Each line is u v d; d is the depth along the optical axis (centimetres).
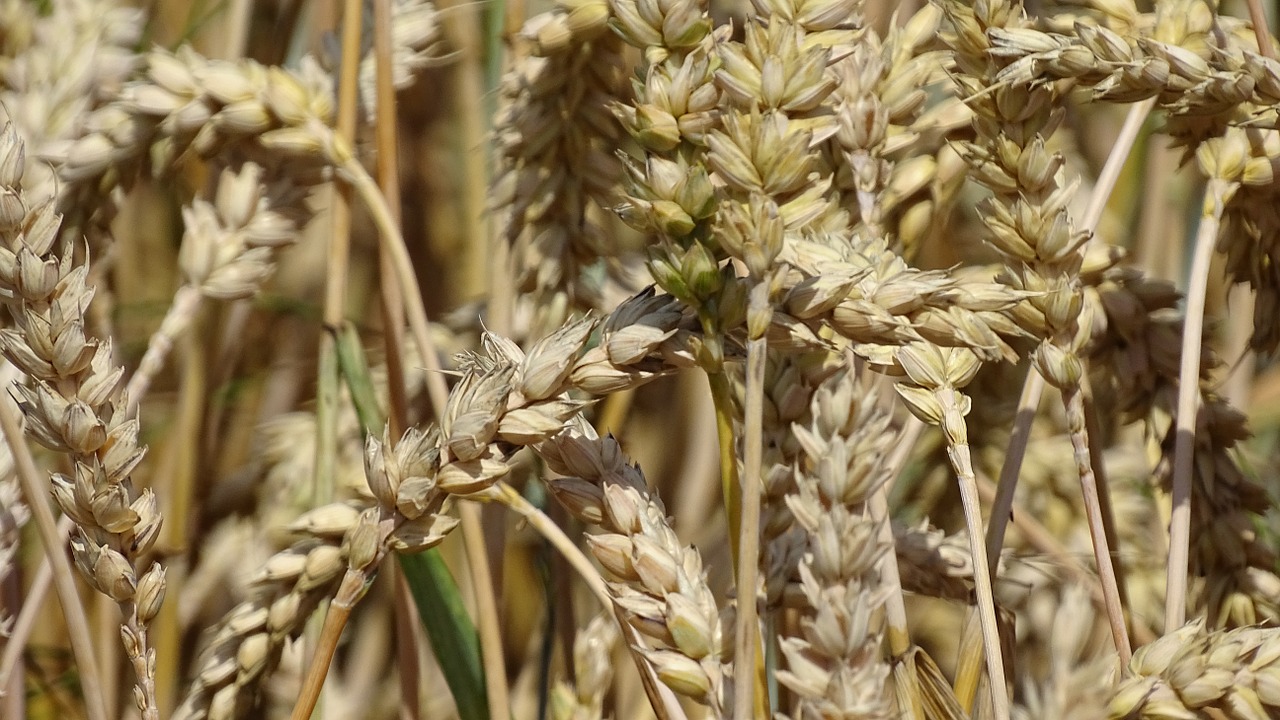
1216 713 61
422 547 61
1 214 61
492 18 89
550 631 78
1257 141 69
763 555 63
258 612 69
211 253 76
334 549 69
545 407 60
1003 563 71
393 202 78
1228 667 60
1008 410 83
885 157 69
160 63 76
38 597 75
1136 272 74
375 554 61
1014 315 65
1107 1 70
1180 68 64
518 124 76
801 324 59
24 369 62
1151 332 74
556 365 60
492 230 80
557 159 77
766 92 58
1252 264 72
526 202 77
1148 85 64
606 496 60
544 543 78
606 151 78
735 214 56
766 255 56
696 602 59
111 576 62
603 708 77
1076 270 65
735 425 65
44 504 67
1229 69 64
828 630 54
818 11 60
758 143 57
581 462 61
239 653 69
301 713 62
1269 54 69
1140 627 75
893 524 70
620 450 61
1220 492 73
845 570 55
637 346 59
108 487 62
